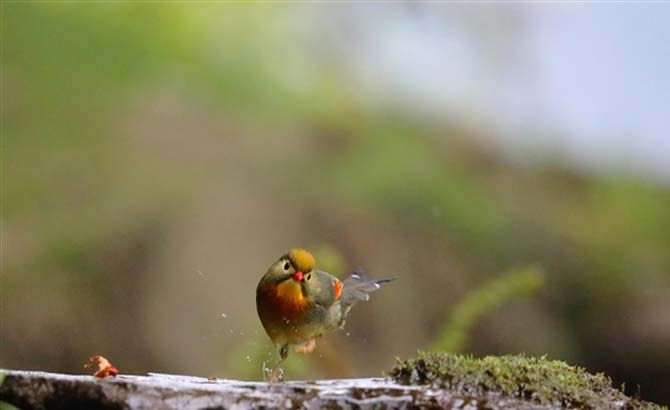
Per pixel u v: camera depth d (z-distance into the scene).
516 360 5.89
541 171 19.16
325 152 16.75
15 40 16.47
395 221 16.09
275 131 16.66
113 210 14.16
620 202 18.92
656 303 17.03
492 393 5.39
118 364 13.14
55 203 14.29
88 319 13.22
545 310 16.23
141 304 13.45
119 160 15.00
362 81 19.20
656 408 5.70
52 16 16.97
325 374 11.32
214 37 18.22
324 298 7.09
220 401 5.13
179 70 17.36
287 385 5.37
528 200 18.06
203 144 15.60
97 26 17.20
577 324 16.59
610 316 16.72
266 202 14.92
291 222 14.84
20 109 15.55
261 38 18.70
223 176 15.06
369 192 16.16
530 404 5.35
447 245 16.17
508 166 18.86
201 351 13.17
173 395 5.13
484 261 16.41
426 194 16.64
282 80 18.06
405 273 15.38
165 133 15.63
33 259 13.46
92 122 15.66
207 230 14.13
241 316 13.48
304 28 19.41
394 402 5.20
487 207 17.19
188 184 14.72
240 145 15.85
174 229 14.07
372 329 14.48
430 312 15.20
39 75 16.19
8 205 14.13
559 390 5.46
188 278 13.62
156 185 14.59
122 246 13.76
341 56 19.58
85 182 14.60
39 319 13.06
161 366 13.09
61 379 5.15
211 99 16.94
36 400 5.13
